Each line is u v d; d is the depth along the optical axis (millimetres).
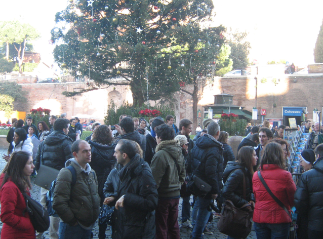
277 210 4203
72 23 23844
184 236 6137
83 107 44219
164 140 4859
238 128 17250
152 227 4105
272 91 36062
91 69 22750
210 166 5406
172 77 22094
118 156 4133
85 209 4020
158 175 4629
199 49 22047
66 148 5867
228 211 4531
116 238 4016
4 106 43750
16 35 59250
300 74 35438
